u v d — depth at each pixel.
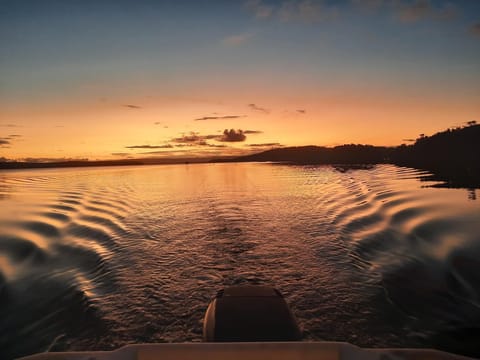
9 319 8.28
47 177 67.12
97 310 8.73
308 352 1.98
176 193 34.44
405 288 9.70
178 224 18.92
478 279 9.97
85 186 43.88
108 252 13.65
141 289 10.06
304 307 8.91
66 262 12.41
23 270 11.54
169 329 7.96
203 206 25.20
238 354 1.96
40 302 9.12
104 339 7.56
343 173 56.41
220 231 17.11
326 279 10.66
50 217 21.02
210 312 6.24
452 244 13.22
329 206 23.55
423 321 7.98
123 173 85.12
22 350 7.13
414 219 17.69
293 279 10.78
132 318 8.39
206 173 77.56
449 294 9.19
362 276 10.76
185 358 1.94
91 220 20.06
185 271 11.58
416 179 38.31
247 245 14.55
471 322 7.80
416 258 12.00
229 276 11.12
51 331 7.77
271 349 1.99
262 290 6.85
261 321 5.85
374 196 26.30
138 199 29.73
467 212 18.91
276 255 13.16
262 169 86.50
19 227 18.16
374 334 7.59
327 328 7.90
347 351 1.99
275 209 23.17
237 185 42.19
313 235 15.90
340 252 13.20
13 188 41.62
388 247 13.45
